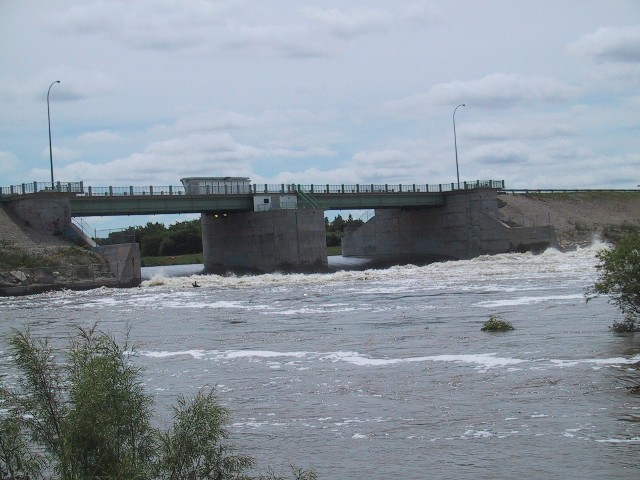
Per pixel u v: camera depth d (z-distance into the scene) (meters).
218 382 25.48
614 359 25.84
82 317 48.31
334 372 26.34
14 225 79.88
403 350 30.14
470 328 35.41
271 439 18.36
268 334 37.06
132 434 12.62
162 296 63.81
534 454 16.25
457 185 119.38
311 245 97.75
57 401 13.17
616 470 15.02
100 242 84.94
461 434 18.05
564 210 137.50
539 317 37.91
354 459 16.59
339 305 50.69
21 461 13.04
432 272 82.56
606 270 32.44
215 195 96.19
